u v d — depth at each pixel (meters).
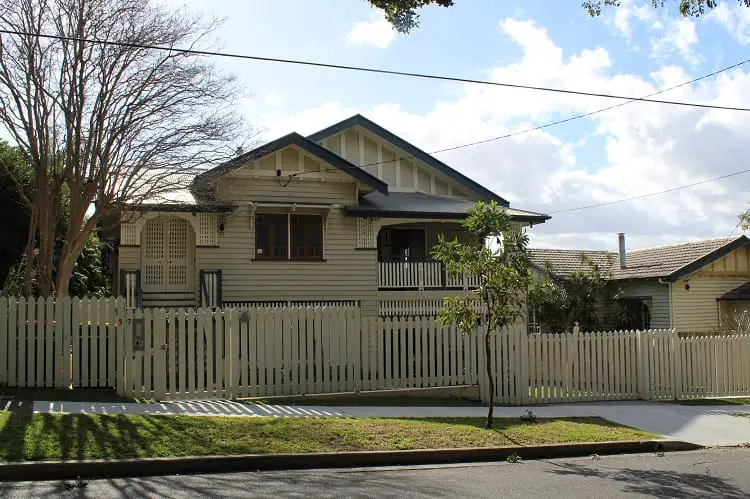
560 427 12.41
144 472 8.86
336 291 21.59
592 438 11.66
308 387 14.55
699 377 17.08
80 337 13.30
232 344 13.91
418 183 24.78
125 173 16.64
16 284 17.89
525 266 12.12
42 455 8.78
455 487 8.45
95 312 13.33
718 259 24.17
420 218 21.97
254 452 9.62
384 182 22.48
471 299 12.50
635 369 16.64
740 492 8.43
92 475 8.65
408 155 24.59
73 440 9.41
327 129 23.48
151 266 20.67
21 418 10.27
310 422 11.41
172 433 10.09
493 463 10.28
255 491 7.96
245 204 20.55
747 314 23.70
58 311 13.19
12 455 8.70
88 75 15.18
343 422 11.59
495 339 15.65
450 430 11.54
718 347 17.38
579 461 10.55
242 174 20.50
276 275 21.03
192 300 20.77
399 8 11.25
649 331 16.75
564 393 15.90
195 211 19.50
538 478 9.11
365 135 24.33
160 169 17.31
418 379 15.40
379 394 14.88
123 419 10.62
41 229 14.75
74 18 14.89
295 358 14.50
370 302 21.84
